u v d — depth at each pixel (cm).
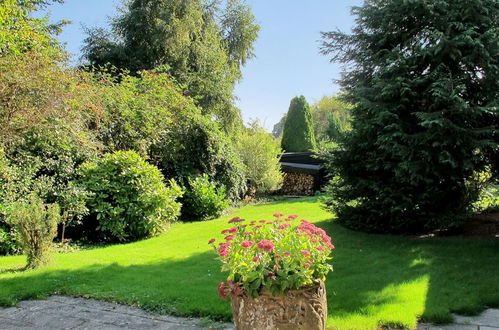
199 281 437
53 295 410
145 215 745
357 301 356
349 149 670
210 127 1082
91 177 728
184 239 714
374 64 662
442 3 584
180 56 1560
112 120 885
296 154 1747
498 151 616
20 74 624
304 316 257
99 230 740
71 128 718
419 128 607
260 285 258
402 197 609
